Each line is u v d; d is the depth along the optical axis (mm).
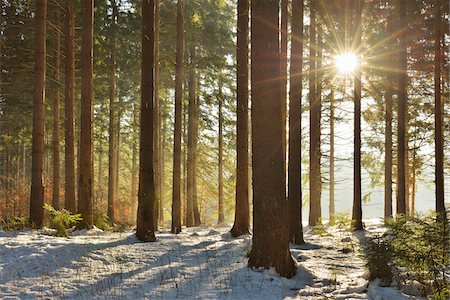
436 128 16766
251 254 8109
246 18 13555
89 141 13625
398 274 6867
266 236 7898
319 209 21078
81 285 7148
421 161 25719
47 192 24906
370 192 26547
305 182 26656
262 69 8055
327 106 23266
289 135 12734
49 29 18547
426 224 6832
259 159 8023
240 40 13586
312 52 18266
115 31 20297
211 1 20000
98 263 8555
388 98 20125
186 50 22281
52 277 7539
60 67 20641
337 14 17859
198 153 28516
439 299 5969
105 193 37312
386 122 20188
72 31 16141
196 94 24609
